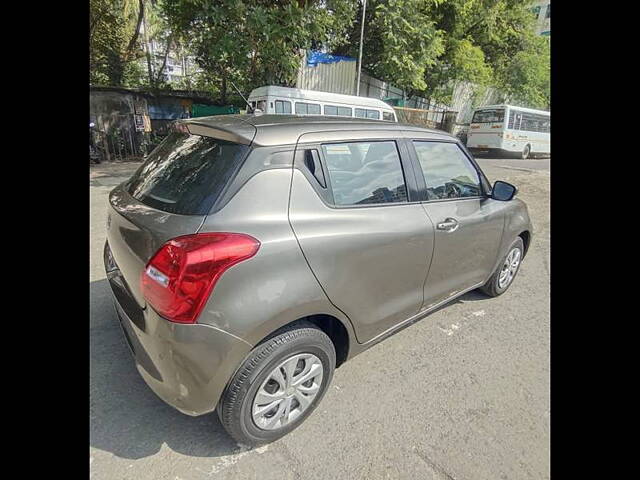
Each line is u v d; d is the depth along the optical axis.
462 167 2.85
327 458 1.80
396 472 1.75
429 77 17.44
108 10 13.27
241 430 1.73
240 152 1.71
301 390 1.90
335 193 1.96
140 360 1.68
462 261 2.79
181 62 15.95
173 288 1.48
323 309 1.86
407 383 2.36
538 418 2.12
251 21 7.71
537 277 4.14
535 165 15.12
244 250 1.56
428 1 13.01
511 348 2.79
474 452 1.88
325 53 14.76
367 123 2.27
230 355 1.58
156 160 2.15
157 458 1.75
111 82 14.39
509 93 21.91
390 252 2.14
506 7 18.73
